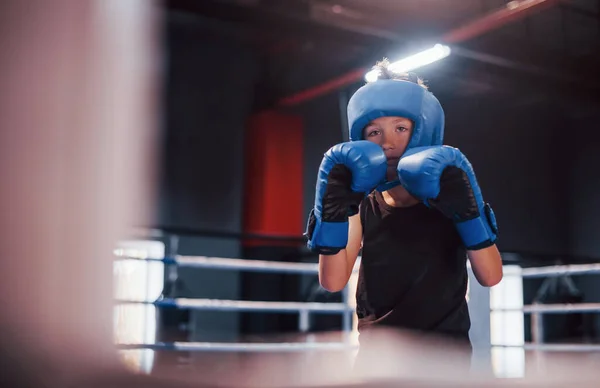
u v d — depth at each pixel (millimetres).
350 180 1120
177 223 8469
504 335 6344
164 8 6469
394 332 1196
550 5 6180
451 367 1142
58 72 1900
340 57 8594
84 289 1719
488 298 2889
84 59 1962
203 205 8727
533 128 10672
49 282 1677
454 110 10148
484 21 6688
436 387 829
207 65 8945
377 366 1161
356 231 1319
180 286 8016
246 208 8914
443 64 7574
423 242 1229
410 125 1172
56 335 1500
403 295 1229
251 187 8906
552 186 10430
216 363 3330
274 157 8875
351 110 1214
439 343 1175
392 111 1148
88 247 1772
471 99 10164
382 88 1165
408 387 830
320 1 7230
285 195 8883
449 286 1213
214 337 7633
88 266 1759
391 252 1252
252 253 8766
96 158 1900
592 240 9906
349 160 1100
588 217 9992
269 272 8758
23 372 1006
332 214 1142
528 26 8422
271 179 8820
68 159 1848
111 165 1933
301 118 9203
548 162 10516
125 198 2449
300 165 9086
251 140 9016
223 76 9070
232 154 9039
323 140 9578
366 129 1203
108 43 2096
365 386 832
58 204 1797
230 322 8672
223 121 9016
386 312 1241
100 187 1905
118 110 2049
